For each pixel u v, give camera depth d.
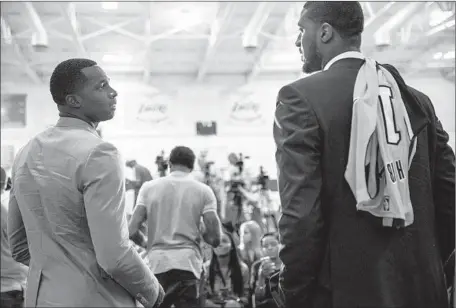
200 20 14.01
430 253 1.76
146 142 18.22
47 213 1.93
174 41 15.66
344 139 1.73
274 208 11.98
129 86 18.31
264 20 12.88
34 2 12.29
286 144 1.71
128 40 15.30
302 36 1.96
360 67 1.84
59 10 12.05
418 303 1.71
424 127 1.81
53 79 2.05
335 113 1.74
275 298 1.94
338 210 1.71
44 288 1.91
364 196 1.66
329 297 1.71
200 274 3.95
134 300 1.99
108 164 1.90
